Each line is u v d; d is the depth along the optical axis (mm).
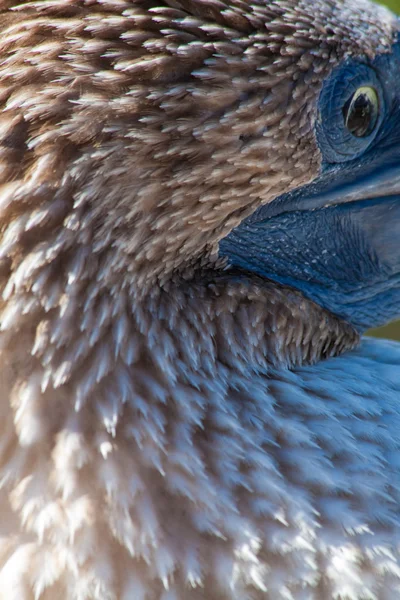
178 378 1871
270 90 1860
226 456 1863
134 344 1867
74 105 1847
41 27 1851
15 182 1852
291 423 1872
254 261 1902
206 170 1862
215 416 1868
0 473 1856
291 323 1903
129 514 1853
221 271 1896
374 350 1940
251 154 1865
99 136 1849
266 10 1859
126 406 1862
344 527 1861
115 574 1851
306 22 1864
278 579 1855
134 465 1857
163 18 1852
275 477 1863
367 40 1878
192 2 1855
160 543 1853
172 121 1853
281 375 1893
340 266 1914
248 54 1856
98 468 1855
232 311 1889
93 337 1861
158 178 1857
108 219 1856
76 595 1849
